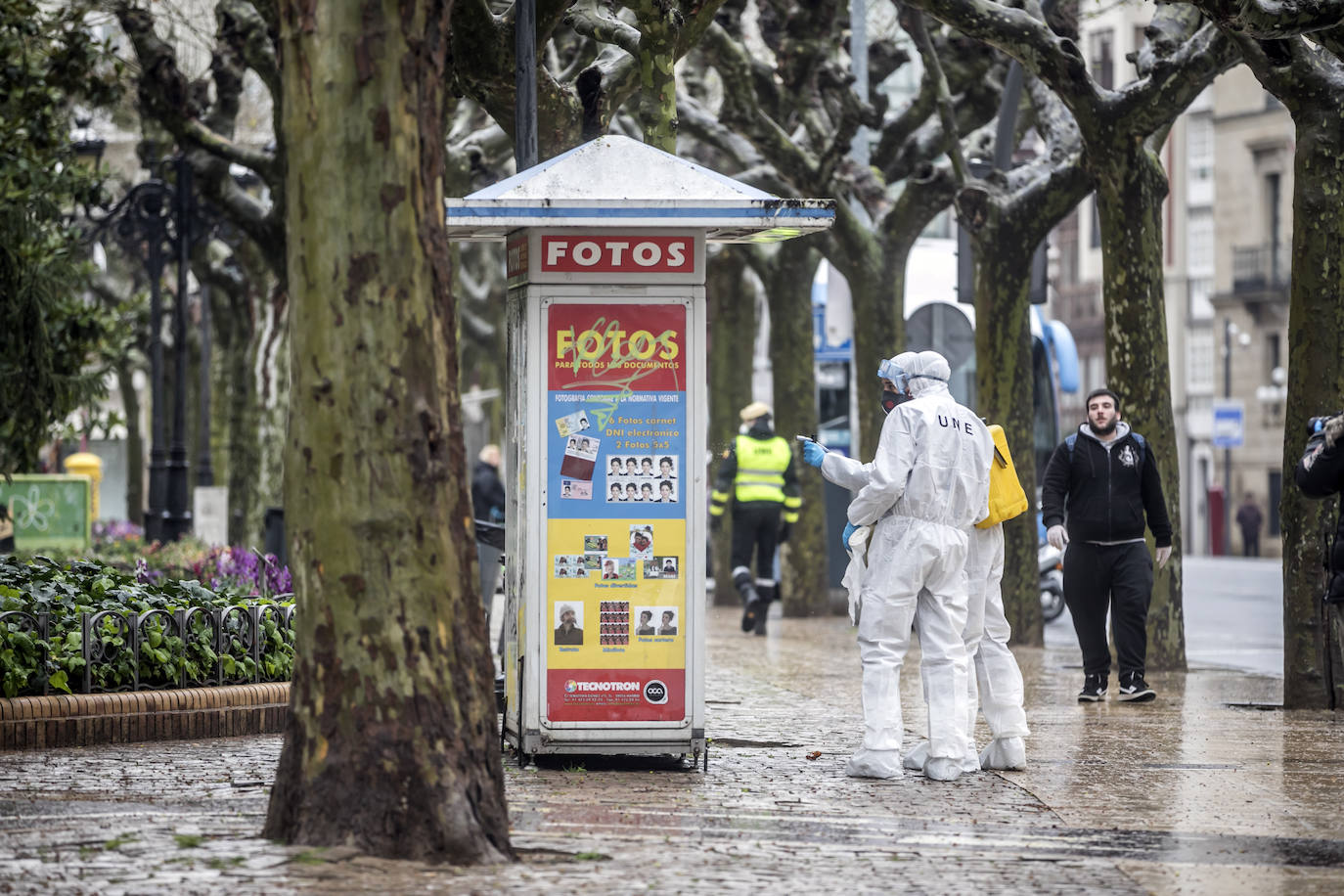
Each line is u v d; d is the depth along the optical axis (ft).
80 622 80.07
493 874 49.62
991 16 122.83
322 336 51.67
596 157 69.87
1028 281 145.48
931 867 52.54
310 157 51.55
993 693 74.38
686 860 52.42
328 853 50.57
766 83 166.40
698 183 69.87
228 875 47.96
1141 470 104.83
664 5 98.94
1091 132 124.06
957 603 72.02
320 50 51.31
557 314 71.10
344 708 51.83
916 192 166.91
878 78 181.27
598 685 71.56
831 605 195.93
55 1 157.38
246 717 82.28
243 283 250.37
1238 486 522.06
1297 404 103.35
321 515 51.96
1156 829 59.98
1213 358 538.88
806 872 51.24
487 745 52.80
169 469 195.00
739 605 215.31
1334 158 102.37
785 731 86.48
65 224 165.89
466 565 52.90
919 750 74.95
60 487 176.96
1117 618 104.63
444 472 52.42
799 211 69.00
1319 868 53.62
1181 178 547.90
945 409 72.28
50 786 64.28
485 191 69.00
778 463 162.30
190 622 83.87
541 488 71.26
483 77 99.19
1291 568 103.09
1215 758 78.84
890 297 169.48
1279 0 91.50
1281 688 114.93
